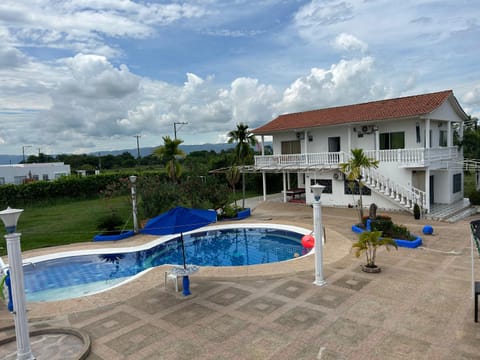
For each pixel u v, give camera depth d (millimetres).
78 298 10492
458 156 27219
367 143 25188
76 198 35875
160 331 8141
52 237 19672
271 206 27938
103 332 8250
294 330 7836
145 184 21609
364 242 11352
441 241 15148
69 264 15875
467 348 6848
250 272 12109
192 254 17484
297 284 10703
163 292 10664
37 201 33000
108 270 15133
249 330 7941
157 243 18188
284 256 16859
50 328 8414
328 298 9516
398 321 8047
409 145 23266
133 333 8109
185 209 10516
